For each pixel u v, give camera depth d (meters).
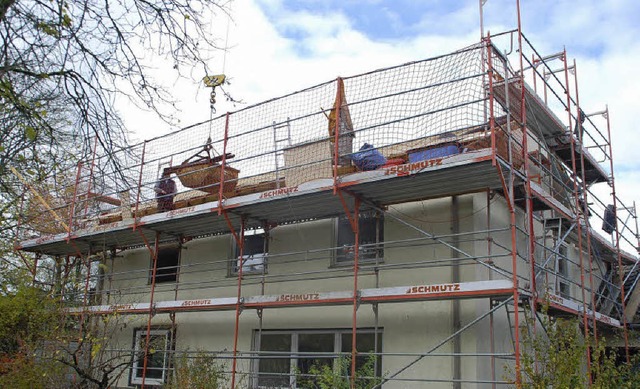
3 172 9.16
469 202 11.18
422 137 10.41
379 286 11.76
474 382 9.23
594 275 14.70
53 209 15.38
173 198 14.57
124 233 15.30
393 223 11.93
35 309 14.00
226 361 13.61
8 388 11.24
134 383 15.27
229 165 13.53
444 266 11.03
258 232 14.12
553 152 14.64
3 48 6.53
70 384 11.94
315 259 12.73
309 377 12.05
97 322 13.48
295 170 12.02
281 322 12.88
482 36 11.06
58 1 6.65
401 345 11.12
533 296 9.76
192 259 15.29
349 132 10.95
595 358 9.87
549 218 12.98
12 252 16.62
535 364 10.29
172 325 14.17
